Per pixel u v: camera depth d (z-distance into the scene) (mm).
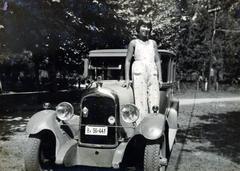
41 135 6012
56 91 21609
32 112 15117
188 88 30219
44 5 14523
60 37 16859
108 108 5949
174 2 24922
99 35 19469
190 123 12633
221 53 30797
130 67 7289
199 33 29156
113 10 19172
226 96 26516
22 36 14625
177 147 8648
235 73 33344
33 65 25078
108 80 7371
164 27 24656
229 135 10336
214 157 7668
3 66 22500
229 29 29562
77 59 21812
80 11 17266
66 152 5738
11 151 7879
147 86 6438
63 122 6285
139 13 22516
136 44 6500
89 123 6031
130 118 5855
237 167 6875
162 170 6082
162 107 7164
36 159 5844
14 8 12953
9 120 12852
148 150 5602
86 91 6195
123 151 5801
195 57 29484
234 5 11945
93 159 5969
